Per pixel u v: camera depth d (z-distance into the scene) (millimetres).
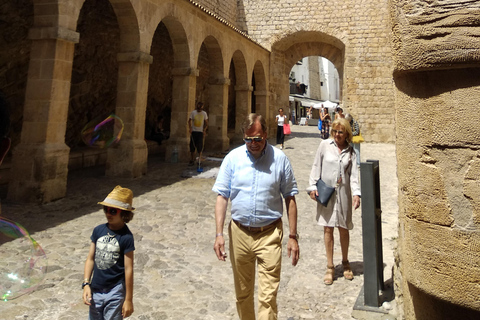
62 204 5867
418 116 1627
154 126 13711
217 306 2996
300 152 12414
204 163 10234
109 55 11008
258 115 2324
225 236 4855
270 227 2303
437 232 1558
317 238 4895
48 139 5875
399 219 2242
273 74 18484
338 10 17891
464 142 1481
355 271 3791
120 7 7605
